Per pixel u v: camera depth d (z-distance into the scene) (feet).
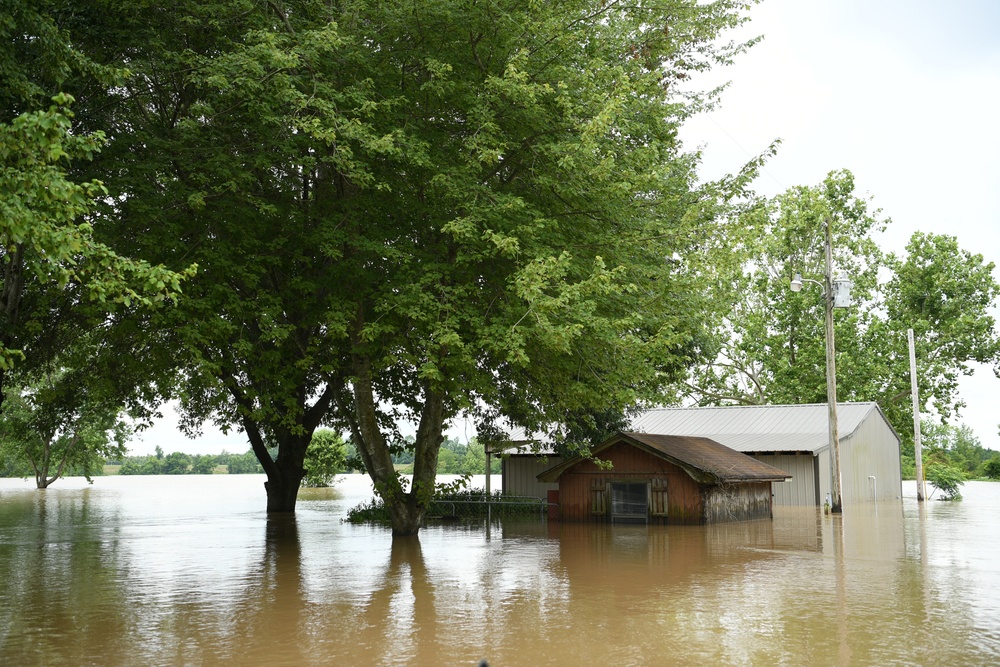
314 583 47.65
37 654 31.01
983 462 309.63
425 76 60.39
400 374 88.33
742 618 36.42
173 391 71.61
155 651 31.37
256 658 30.17
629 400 64.54
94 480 283.18
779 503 124.06
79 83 51.90
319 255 63.67
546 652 30.48
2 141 28.50
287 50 52.90
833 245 173.37
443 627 35.12
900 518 93.91
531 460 120.47
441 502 105.19
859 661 28.78
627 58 69.62
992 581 46.65
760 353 180.04
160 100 59.67
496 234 53.06
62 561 58.75
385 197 60.64
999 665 28.12
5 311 51.06
